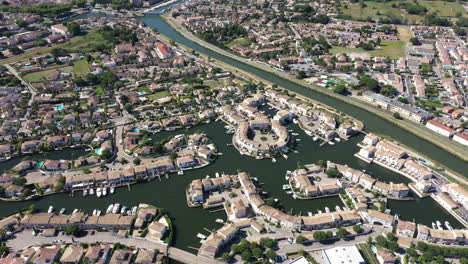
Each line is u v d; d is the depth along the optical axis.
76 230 195.50
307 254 187.62
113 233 198.00
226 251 190.50
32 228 199.62
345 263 178.75
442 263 179.38
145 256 179.62
